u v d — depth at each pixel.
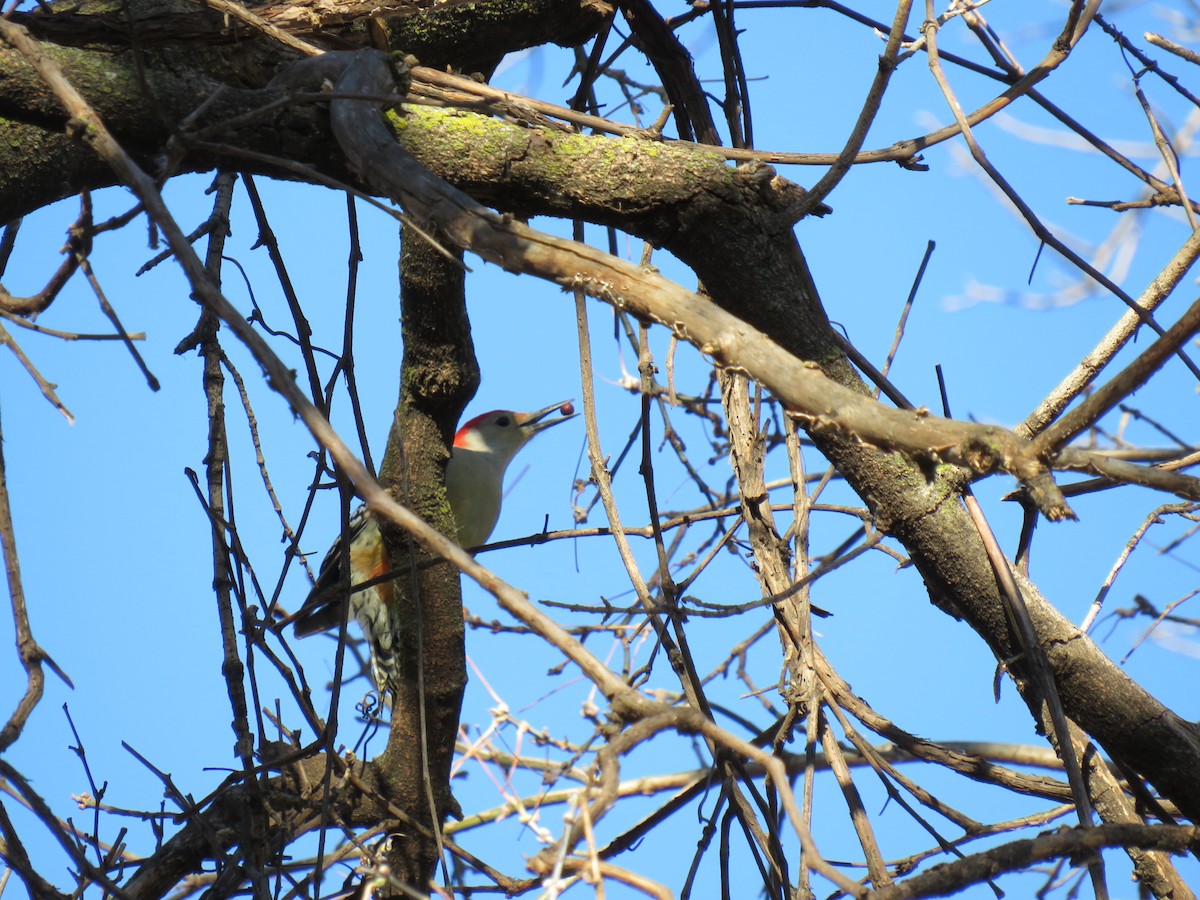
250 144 6.14
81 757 6.75
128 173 4.30
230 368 7.28
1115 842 5.13
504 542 7.99
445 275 7.28
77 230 5.04
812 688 7.19
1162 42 7.44
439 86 6.79
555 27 8.64
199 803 6.84
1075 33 6.92
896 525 6.52
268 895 6.18
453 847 8.09
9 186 6.31
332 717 6.46
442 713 8.10
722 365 4.29
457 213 4.90
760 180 6.52
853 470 6.57
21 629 5.14
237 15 6.07
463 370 7.85
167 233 4.21
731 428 7.80
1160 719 6.20
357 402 6.79
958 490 6.45
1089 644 6.34
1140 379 3.70
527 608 3.82
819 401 4.06
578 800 3.82
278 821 7.52
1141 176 7.27
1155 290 6.91
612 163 6.53
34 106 5.96
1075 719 6.39
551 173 6.51
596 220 6.72
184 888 8.41
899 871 7.59
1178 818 7.28
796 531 7.61
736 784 6.76
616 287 4.52
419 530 3.88
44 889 5.73
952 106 6.66
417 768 8.12
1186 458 6.76
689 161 6.55
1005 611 6.37
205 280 4.12
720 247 6.61
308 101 5.00
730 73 7.90
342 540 6.70
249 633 6.61
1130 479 3.76
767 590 7.50
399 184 5.18
